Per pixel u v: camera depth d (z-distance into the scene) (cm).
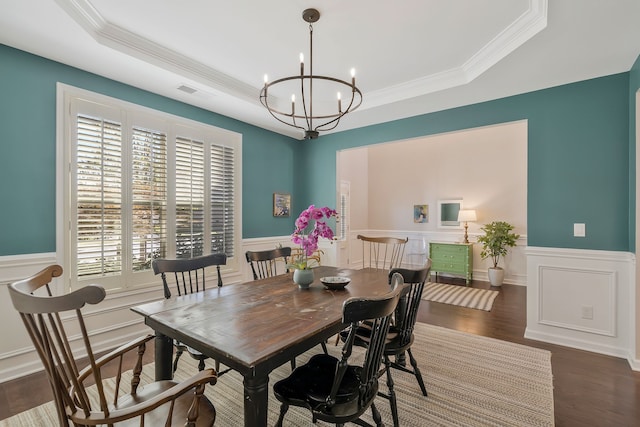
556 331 296
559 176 297
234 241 402
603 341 275
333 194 473
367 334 206
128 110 298
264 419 122
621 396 209
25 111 239
